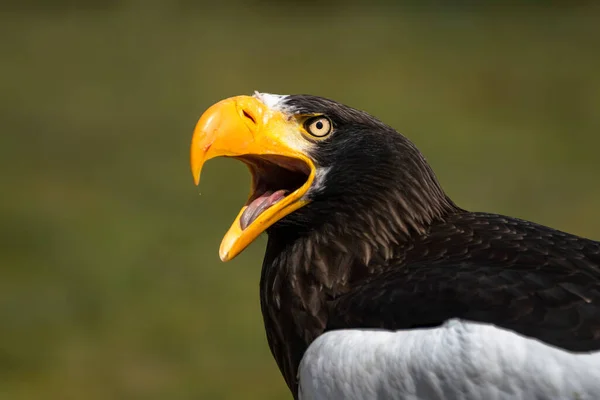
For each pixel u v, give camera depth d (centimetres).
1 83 2664
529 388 425
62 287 1372
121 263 1442
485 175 1789
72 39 3197
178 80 2692
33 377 1162
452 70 2738
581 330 438
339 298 526
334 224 546
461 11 3391
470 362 435
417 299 477
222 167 1862
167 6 3603
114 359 1193
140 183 1803
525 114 2281
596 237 1520
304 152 541
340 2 3591
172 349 1212
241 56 2970
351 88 2567
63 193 1761
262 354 1198
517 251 504
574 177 1777
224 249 539
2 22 3412
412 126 2173
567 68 2697
